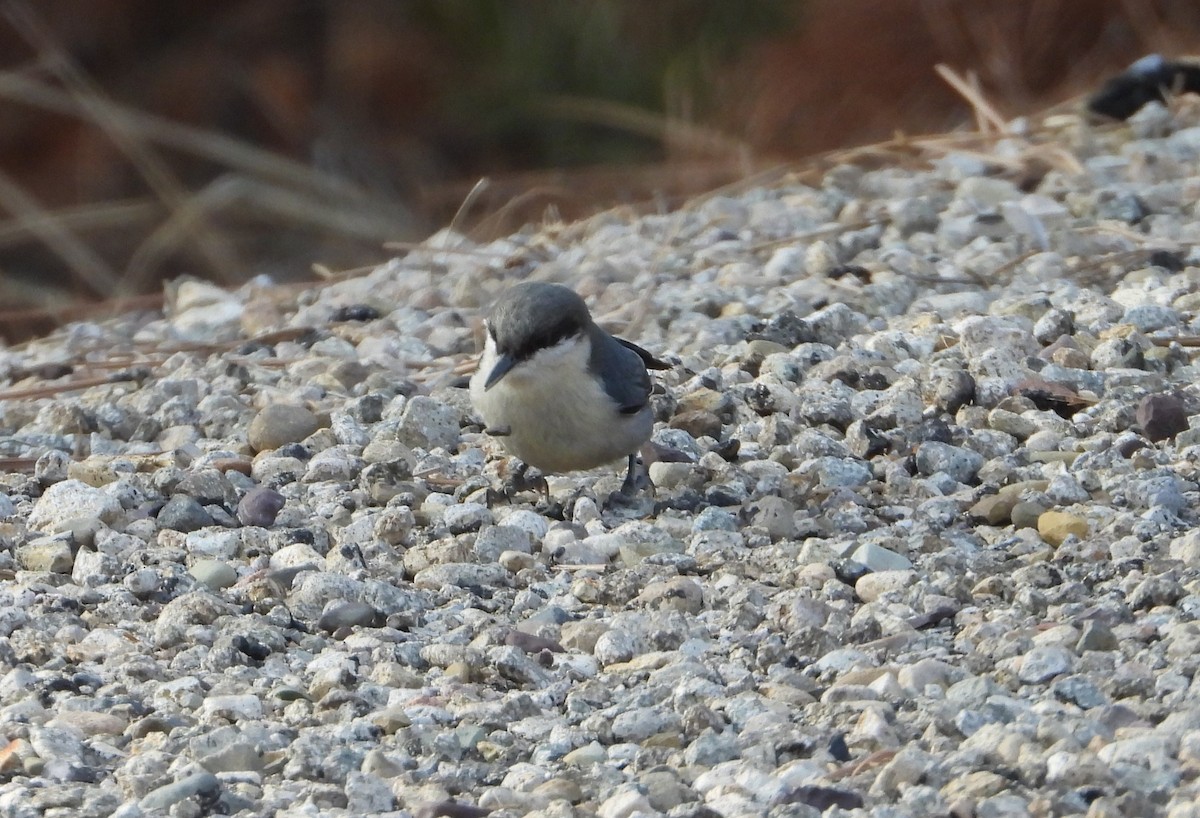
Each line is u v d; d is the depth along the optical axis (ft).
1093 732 20.65
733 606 26.27
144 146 92.79
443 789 20.49
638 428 30.01
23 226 84.38
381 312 46.32
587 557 28.96
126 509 31.24
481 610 26.91
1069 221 47.73
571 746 21.86
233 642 25.00
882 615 25.27
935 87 80.84
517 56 92.12
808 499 31.07
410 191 93.71
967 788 19.42
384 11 97.91
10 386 43.24
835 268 44.83
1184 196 49.01
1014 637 23.81
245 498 31.35
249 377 40.73
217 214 89.25
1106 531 28.02
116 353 45.11
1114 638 23.54
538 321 28.27
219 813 20.04
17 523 30.68
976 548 28.48
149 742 21.95
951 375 34.88
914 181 52.95
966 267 44.37
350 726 22.26
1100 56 81.15
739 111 83.87
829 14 83.61
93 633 25.68
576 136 90.63
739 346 39.50
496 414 29.45
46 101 90.79
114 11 97.91
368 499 32.04
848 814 19.04
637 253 49.06
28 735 21.99
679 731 22.00
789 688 22.98
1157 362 36.52
